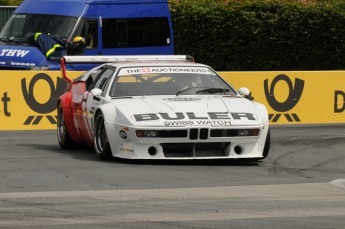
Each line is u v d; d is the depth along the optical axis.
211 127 26.50
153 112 27.00
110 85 29.12
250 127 26.94
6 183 23.41
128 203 20.50
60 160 28.27
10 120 39.28
